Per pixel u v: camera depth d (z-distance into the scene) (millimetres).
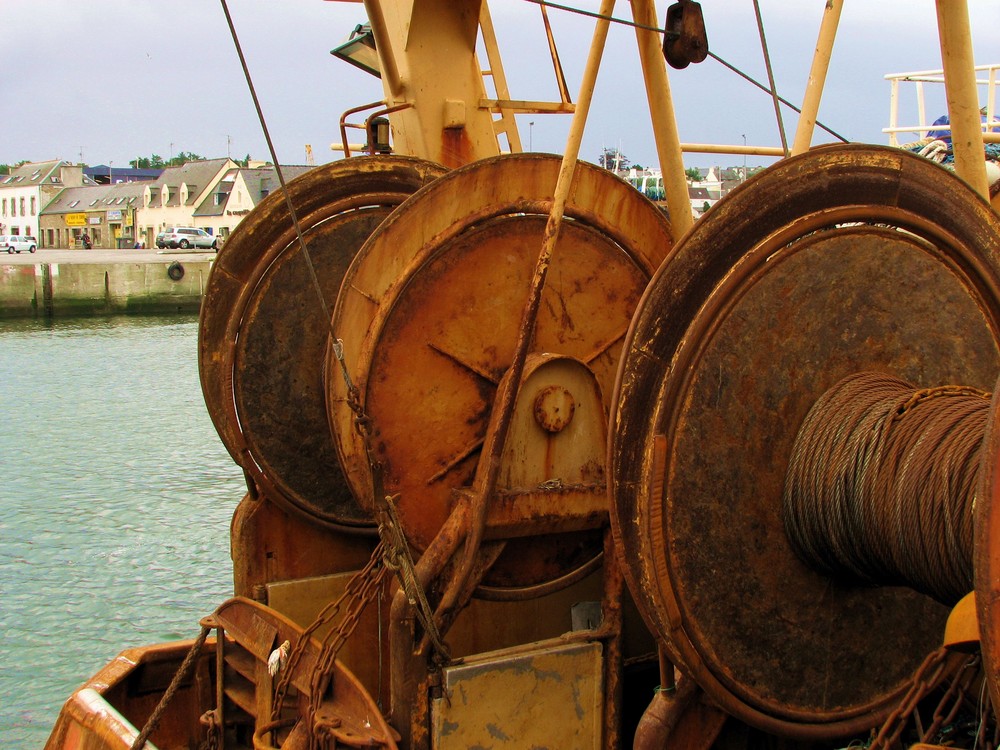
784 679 3465
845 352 3463
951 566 2932
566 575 4578
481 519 4039
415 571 4008
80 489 15414
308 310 5801
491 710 3984
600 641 4223
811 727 3508
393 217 4324
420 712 3918
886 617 3615
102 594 11336
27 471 16422
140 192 97688
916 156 3477
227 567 12195
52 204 108562
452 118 6164
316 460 5863
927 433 3072
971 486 2877
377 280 4359
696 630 3283
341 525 5926
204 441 18750
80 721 5059
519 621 5379
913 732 3566
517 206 4543
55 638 10258
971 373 3688
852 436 3236
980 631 2191
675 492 3236
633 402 3180
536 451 4230
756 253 3236
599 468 4352
